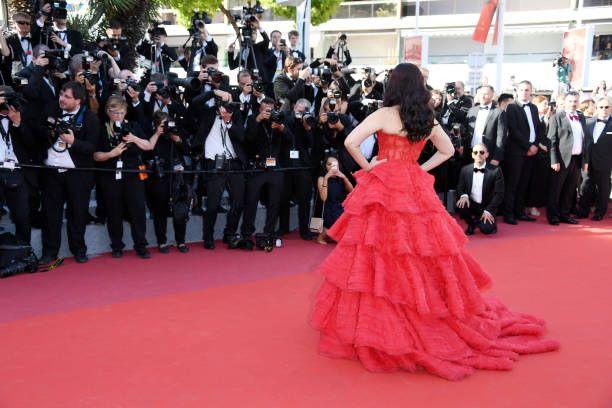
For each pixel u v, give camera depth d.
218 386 2.85
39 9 6.21
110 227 5.43
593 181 7.78
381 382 2.90
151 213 5.76
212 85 5.71
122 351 3.27
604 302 4.19
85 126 5.06
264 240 5.90
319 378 2.94
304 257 5.60
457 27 23.00
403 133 3.07
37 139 5.06
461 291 3.04
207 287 4.55
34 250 5.24
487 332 3.24
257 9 7.46
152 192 5.57
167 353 3.24
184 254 5.67
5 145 4.81
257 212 6.64
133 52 9.25
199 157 5.84
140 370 3.02
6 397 2.72
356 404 2.68
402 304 2.97
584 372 3.02
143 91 6.17
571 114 7.38
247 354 3.23
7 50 5.63
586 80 11.06
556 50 23.14
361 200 3.09
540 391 2.80
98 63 5.50
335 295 3.18
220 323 3.73
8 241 4.84
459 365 3.00
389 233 2.99
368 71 6.92
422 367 3.03
